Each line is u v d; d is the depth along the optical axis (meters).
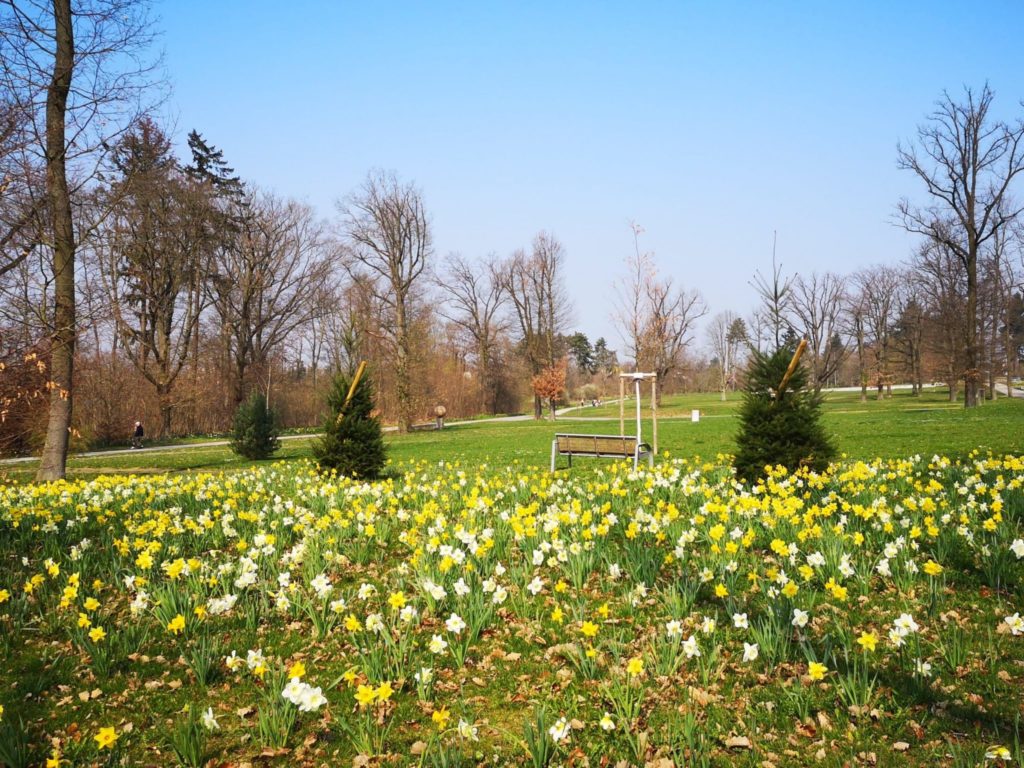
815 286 54.88
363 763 3.58
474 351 60.78
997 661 4.33
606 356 114.94
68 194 15.97
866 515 6.78
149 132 19.83
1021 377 78.25
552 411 56.47
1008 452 14.61
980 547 6.13
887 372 62.94
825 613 5.26
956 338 45.75
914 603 5.36
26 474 21.72
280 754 3.71
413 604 5.61
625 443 14.63
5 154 12.74
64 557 7.18
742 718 3.86
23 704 4.29
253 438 26.86
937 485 8.21
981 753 3.36
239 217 45.56
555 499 9.62
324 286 48.72
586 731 3.83
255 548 7.16
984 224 37.22
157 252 38.06
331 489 10.96
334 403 14.68
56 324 14.54
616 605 5.68
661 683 4.31
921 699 3.92
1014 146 35.78
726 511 7.21
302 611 5.67
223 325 46.19
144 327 40.75
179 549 7.38
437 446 27.27
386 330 44.75
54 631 5.50
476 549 6.14
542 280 57.53
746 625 4.59
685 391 106.06
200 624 5.49
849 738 3.61
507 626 5.38
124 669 4.80
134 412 42.09
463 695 4.32
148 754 3.75
